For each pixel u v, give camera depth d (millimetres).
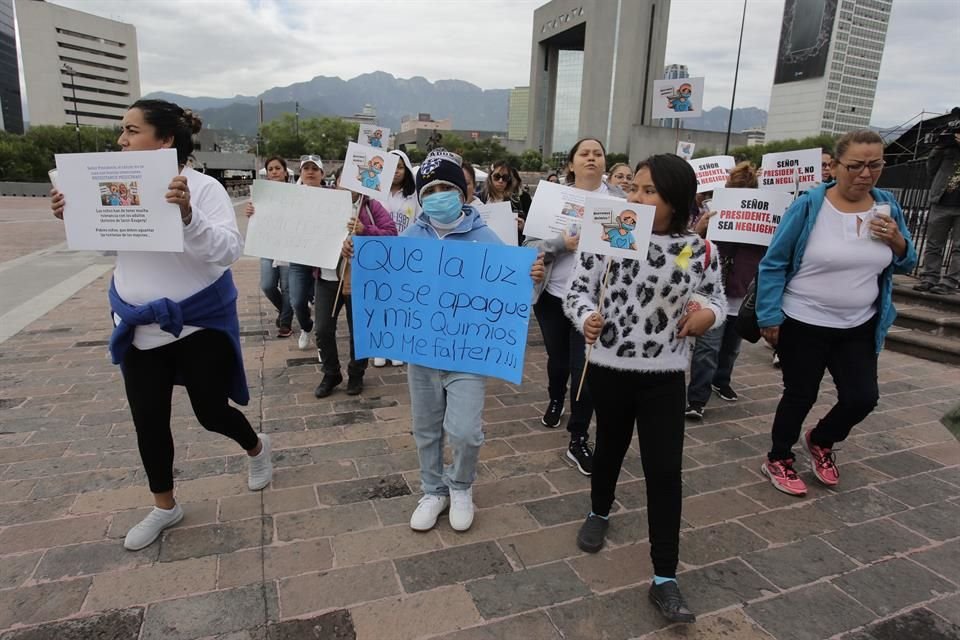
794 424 3244
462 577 2459
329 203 4227
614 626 2205
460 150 110125
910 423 4285
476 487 3232
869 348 3100
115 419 4023
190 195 2355
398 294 2820
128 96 119125
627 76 96062
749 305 3348
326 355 4512
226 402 2709
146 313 2324
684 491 3260
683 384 2336
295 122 111938
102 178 2166
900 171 10234
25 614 2178
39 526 2742
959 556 2697
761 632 2199
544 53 121750
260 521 2828
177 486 3137
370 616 2217
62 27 105750
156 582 2373
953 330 6129
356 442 3748
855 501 3178
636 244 2189
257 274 10852
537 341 6562
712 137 99375
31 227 17625
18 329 6461
